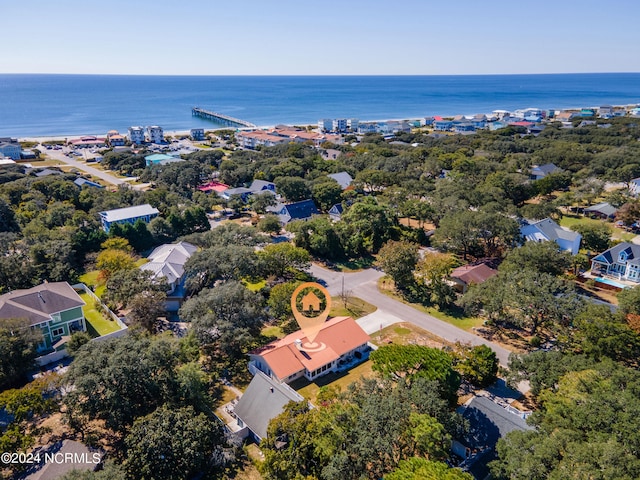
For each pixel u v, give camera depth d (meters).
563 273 70.12
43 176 128.88
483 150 178.00
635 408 32.38
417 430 32.97
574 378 38.59
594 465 28.61
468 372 48.28
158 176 139.00
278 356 50.44
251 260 66.94
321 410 37.84
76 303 58.12
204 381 46.59
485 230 80.44
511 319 58.47
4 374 46.06
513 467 31.28
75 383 39.09
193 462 35.66
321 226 86.25
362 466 33.22
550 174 127.06
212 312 52.69
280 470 34.66
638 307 53.06
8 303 53.34
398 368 43.22
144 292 59.25
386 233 89.56
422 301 70.12
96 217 99.06
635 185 124.75
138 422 36.88
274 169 137.62
